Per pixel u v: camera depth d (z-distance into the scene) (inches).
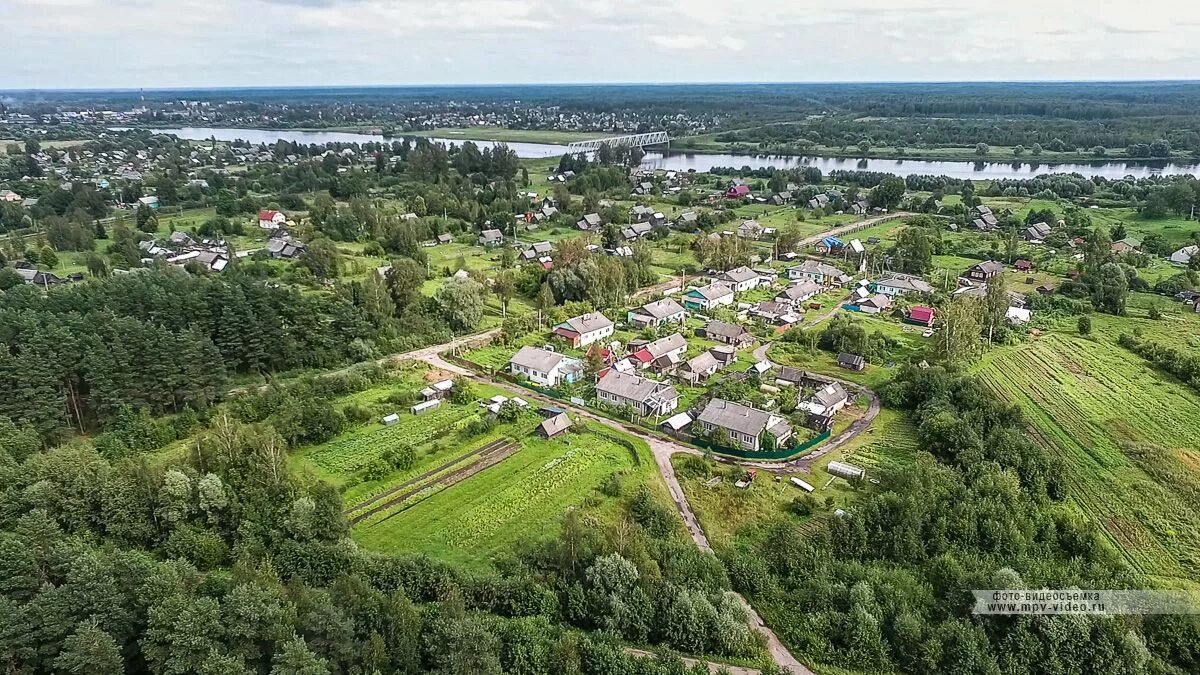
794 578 2546.8
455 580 2399.1
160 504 2578.7
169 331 3811.5
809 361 4645.7
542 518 2933.1
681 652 2255.2
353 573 2343.8
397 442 3555.6
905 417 3826.3
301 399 3853.3
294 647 1834.4
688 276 6786.4
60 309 4220.0
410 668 1989.4
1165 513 2965.1
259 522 2600.9
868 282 6289.4
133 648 1996.8
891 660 2239.2
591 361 4254.4
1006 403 3784.5
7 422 3139.8
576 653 2132.1
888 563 2598.4
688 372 4284.0
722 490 3117.6
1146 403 3941.9
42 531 2145.7
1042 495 3021.7
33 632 1888.5
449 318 5216.5
